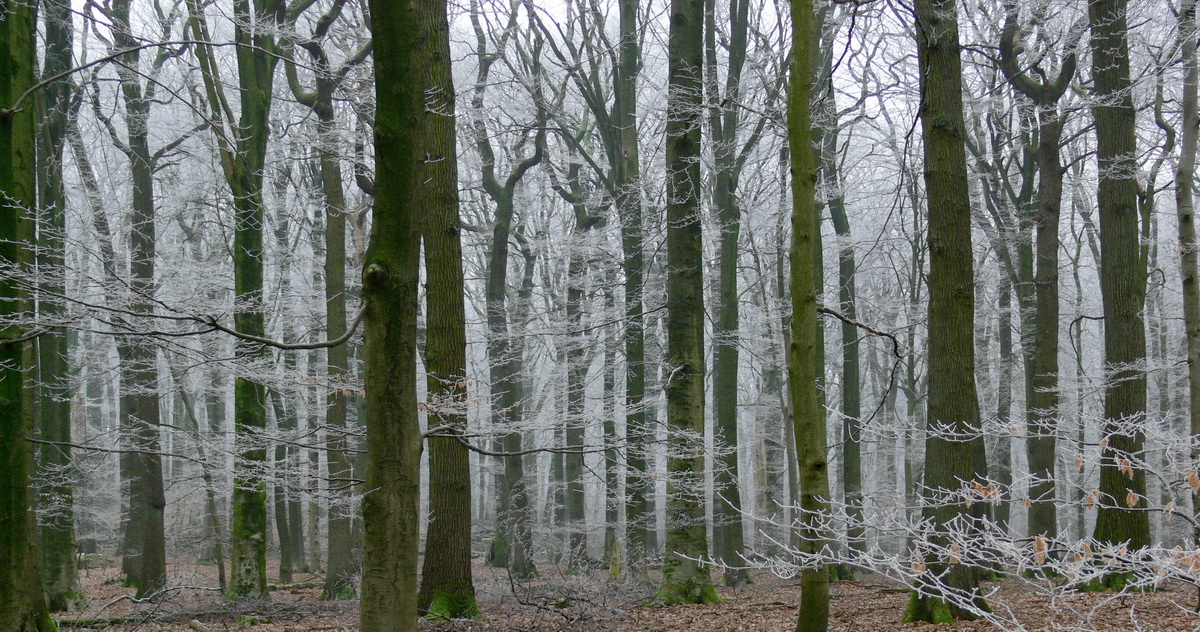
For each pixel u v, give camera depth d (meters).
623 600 11.12
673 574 11.25
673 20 11.64
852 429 16.25
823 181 15.41
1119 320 10.73
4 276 5.77
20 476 5.99
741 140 19.25
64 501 12.80
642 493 14.34
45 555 12.13
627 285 14.95
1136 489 10.15
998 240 17.36
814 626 5.59
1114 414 10.56
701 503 11.34
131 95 14.85
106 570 20.25
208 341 7.31
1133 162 10.69
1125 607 8.91
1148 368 10.01
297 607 11.38
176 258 18.52
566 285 18.14
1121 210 10.86
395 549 4.41
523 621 9.34
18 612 5.90
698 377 11.15
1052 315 13.86
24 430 6.08
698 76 11.69
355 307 13.20
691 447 10.85
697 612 10.38
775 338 18.62
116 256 11.84
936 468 8.21
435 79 9.30
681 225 11.28
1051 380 13.77
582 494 21.05
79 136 15.29
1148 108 16.23
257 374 7.70
